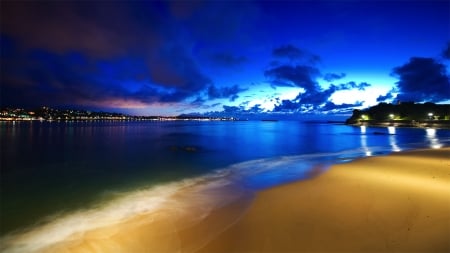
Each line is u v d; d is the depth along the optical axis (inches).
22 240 281.0
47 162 781.3
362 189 401.7
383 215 292.7
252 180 527.8
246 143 1434.5
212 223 301.6
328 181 468.4
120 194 440.5
